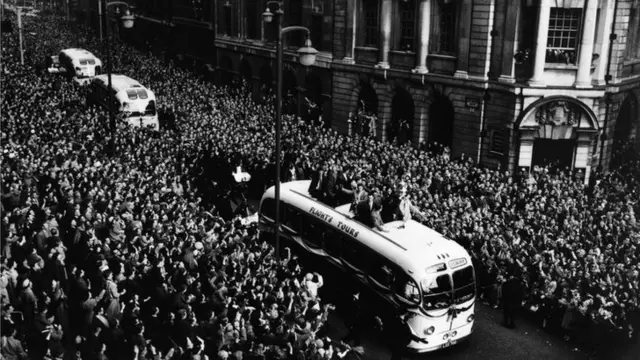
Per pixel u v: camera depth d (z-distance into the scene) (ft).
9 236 61.05
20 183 78.84
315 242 72.23
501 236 73.61
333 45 143.54
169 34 233.14
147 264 58.39
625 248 72.69
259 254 66.23
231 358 48.06
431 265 58.95
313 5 148.15
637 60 120.37
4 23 279.69
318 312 57.52
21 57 202.08
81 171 86.69
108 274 54.19
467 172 103.55
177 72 201.77
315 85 153.99
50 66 199.62
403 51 127.34
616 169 113.80
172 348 46.57
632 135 122.62
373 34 134.92
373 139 123.75
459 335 61.21
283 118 138.41
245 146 108.68
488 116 114.11
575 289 63.67
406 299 59.21
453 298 59.62
